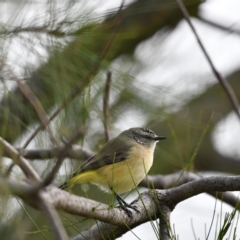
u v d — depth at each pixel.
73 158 9.19
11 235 9.83
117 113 11.86
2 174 5.49
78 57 8.72
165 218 8.34
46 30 8.10
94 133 12.60
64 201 6.43
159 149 15.46
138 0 13.90
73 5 8.23
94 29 8.79
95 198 14.45
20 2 7.44
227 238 6.93
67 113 8.27
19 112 8.20
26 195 5.26
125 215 8.20
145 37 16.59
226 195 12.83
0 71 7.45
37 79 8.39
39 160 11.08
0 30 7.62
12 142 8.31
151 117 13.66
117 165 11.82
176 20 17.02
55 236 5.13
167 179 12.89
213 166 20.03
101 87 9.12
